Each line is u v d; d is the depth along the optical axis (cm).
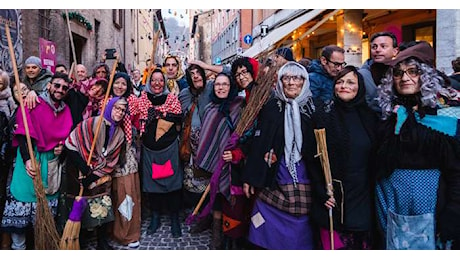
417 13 755
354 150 249
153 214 390
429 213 230
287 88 274
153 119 366
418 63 229
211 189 313
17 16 695
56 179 315
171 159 369
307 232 273
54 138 311
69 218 298
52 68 696
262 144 277
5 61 645
